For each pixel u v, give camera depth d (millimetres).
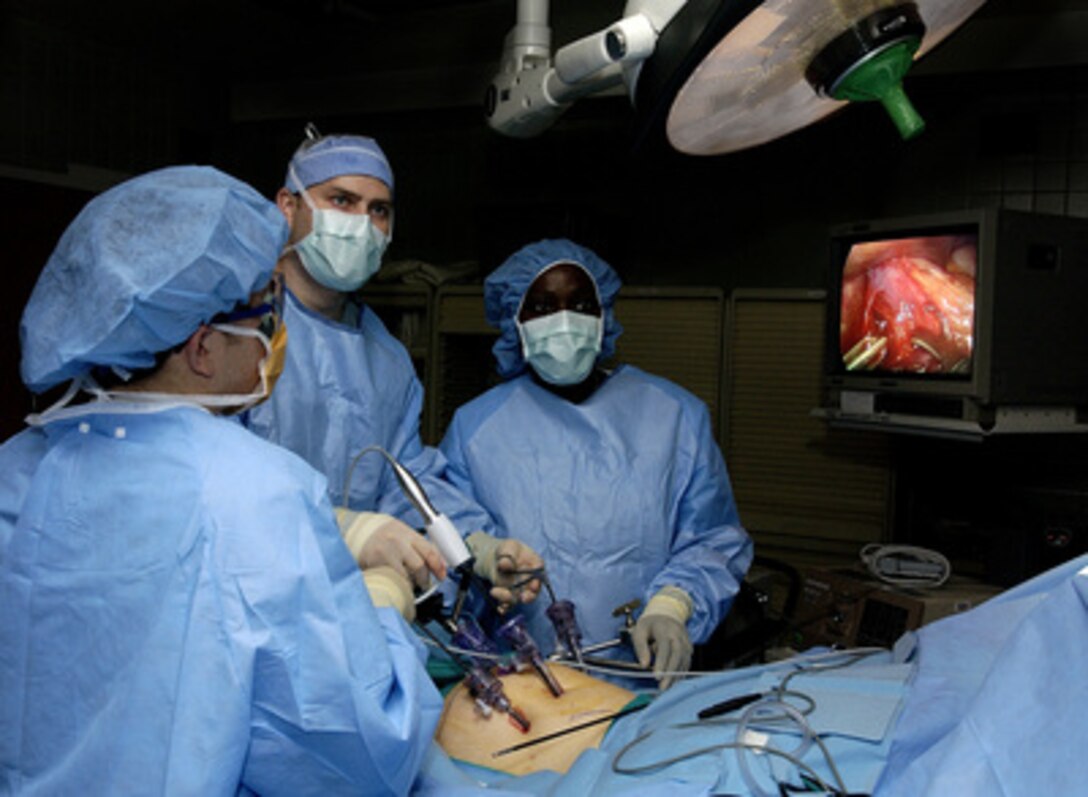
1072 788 789
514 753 1180
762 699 1042
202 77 3859
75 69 3404
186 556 807
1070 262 2215
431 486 1825
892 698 1014
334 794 851
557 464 1827
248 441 868
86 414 883
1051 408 2232
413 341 3277
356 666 825
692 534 1852
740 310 2838
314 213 1723
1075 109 2715
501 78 2072
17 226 3219
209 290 860
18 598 870
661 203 3355
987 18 2637
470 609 1649
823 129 3117
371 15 3355
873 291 2395
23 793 847
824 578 2420
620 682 1627
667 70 1111
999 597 1171
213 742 783
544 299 1800
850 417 2471
